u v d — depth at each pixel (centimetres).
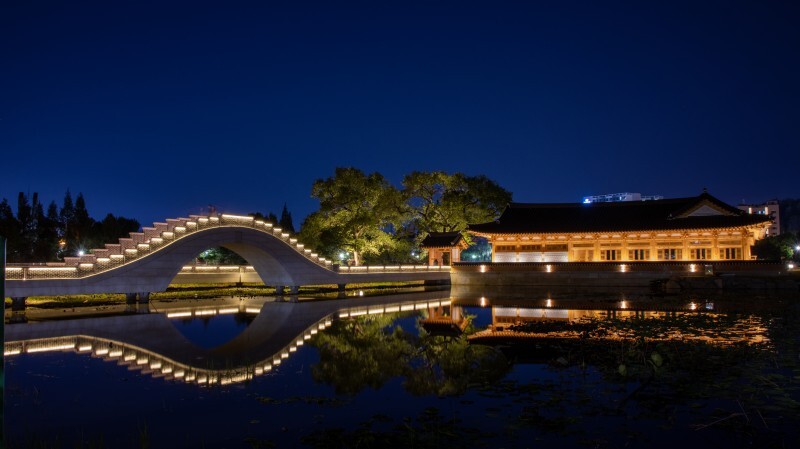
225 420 1430
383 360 2248
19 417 1467
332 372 2011
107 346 2598
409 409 1509
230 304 4747
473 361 2197
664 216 7331
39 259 7775
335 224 8094
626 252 7325
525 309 4394
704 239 6994
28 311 4006
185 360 2256
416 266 7194
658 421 1368
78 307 4359
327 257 8281
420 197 9225
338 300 5297
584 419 1388
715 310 3941
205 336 2936
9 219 7619
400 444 1227
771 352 2184
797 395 1567
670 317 3497
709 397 1561
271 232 5469
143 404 1586
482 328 3212
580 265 6825
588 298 5406
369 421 1411
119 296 4922
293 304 4819
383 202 8462
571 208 8138
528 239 7800
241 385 1811
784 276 5816
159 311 4141
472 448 1201
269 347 2586
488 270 7300
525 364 2086
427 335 2948
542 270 7019
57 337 2866
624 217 7569
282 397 1652
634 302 4809
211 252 8731
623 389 1664
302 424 1392
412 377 1914
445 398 1616
